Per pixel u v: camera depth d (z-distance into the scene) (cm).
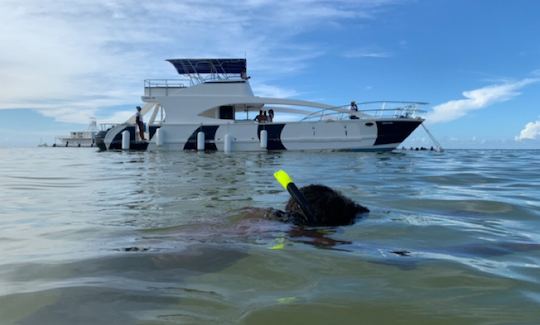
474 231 305
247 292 174
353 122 1911
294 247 244
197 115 2042
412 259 226
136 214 378
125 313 152
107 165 1136
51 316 149
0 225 331
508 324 147
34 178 771
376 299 168
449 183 656
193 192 544
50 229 313
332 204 320
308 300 166
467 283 188
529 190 569
